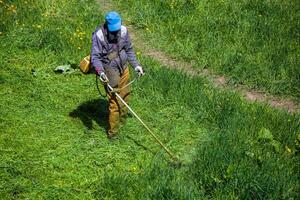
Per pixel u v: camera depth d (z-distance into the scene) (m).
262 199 5.43
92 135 6.52
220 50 9.60
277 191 5.46
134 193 5.43
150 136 6.65
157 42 10.05
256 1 12.39
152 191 5.43
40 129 6.51
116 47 5.98
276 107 7.98
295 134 6.74
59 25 9.89
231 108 7.34
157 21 10.97
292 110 7.92
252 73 8.82
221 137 6.46
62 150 6.13
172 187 5.45
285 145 6.57
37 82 7.73
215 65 9.13
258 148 6.41
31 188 5.41
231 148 6.18
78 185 5.55
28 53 8.67
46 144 6.22
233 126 6.79
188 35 10.21
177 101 7.51
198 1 12.04
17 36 9.10
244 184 5.54
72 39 9.21
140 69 6.18
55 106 7.13
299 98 8.33
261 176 5.62
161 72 8.16
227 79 8.81
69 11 10.79
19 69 8.09
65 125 6.67
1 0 10.69
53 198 5.32
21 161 5.82
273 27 10.74
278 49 9.75
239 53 9.50
